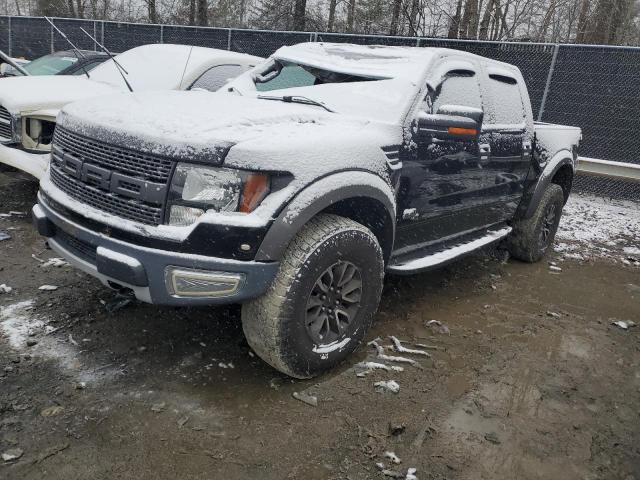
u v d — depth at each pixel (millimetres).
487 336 3787
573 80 9422
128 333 3273
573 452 2605
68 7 24828
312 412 2705
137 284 2582
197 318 3537
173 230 2518
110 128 2736
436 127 3588
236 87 4324
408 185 3545
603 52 9102
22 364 2852
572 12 18172
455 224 4289
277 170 2588
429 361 3338
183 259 2510
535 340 3809
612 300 4793
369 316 3207
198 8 17984
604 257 6145
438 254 4090
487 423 2762
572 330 4051
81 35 14234
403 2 14875
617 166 8516
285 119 3055
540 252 5672
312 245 2721
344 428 2609
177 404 2664
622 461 2578
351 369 3141
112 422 2488
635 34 17719
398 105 3553
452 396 2979
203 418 2582
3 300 3521
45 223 3059
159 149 2561
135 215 2613
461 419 2773
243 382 2902
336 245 2818
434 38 10164
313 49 4520
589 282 5246
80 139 2891
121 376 2844
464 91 4203
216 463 2303
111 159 2717
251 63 6785
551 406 2984
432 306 4234
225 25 21781
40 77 5879
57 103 5035
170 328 3383
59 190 2994
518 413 2883
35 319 3322
